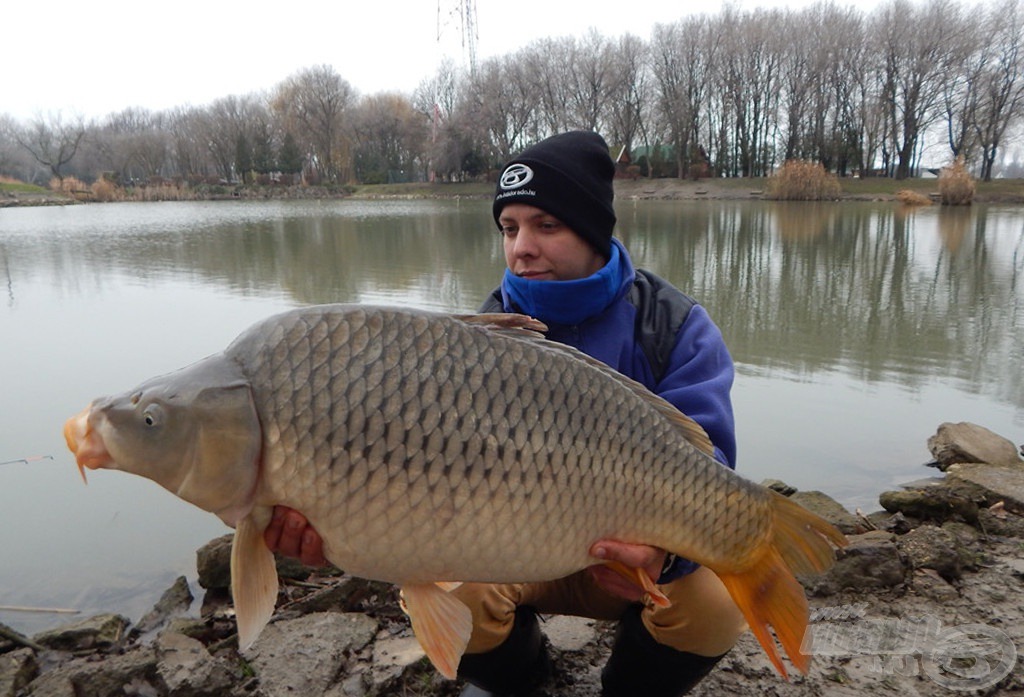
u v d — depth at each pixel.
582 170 2.07
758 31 52.38
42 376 6.20
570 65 54.56
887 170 53.06
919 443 5.00
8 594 3.41
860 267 12.43
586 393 1.62
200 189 58.88
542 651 2.48
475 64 60.94
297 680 2.53
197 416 1.41
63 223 25.27
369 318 1.50
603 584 1.83
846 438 5.06
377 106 67.38
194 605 3.32
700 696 2.42
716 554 1.74
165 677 2.50
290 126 66.88
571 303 2.03
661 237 17.48
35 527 3.93
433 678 2.55
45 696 2.45
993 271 11.95
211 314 8.56
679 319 2.11
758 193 42.88
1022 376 6.35
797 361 6.79
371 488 1.47
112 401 1.45
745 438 5.08
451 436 1.50
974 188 32.91
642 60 54.34
